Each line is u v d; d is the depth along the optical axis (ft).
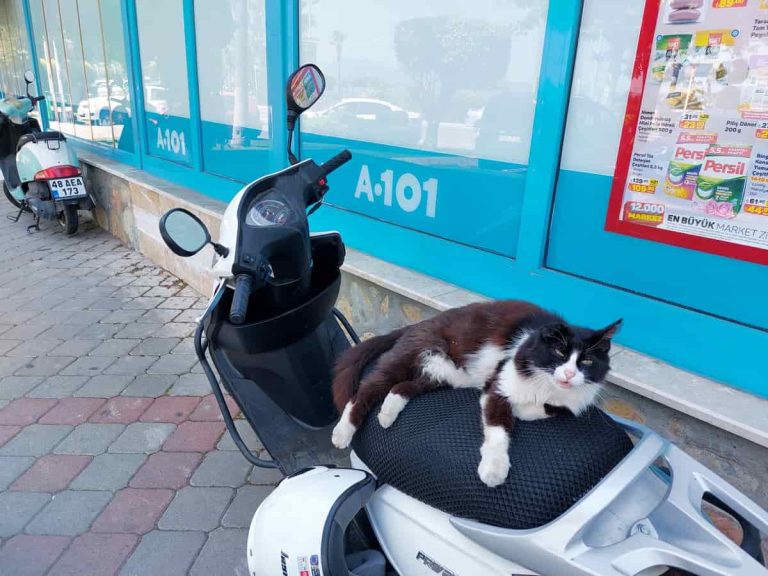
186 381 12.85
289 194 7.16
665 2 7.25
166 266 19.99
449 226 10.90
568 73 8.43
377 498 5.87
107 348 14.38
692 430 7.31
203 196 17.87
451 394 6.18
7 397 12.17
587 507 4.40
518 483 4.85
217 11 16.02
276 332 7.47
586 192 8.68
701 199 7.41
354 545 6.26
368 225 12.37
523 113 9.30
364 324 12.14
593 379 5.46
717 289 7.50
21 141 22.66
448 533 5.19
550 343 5.40
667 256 7.92
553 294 9.21
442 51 10.33
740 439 6.90
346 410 6.43
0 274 19.71
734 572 4.07
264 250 6.67
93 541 8.47
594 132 8.40
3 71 40.45
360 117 12.33
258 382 8.02
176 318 16.20
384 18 11.30
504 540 4.63
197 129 18.01
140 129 21.52
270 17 13.78
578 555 4.26
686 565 4.14
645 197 7.97
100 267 20.42
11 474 9.84
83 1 24.25
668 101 7.47
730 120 6.98
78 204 22.91
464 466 5.14
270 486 9.63
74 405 11.89
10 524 8.77
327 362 8.58
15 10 34.19
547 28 8.54
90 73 25.32
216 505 9.20
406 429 5.78
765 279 7.07
